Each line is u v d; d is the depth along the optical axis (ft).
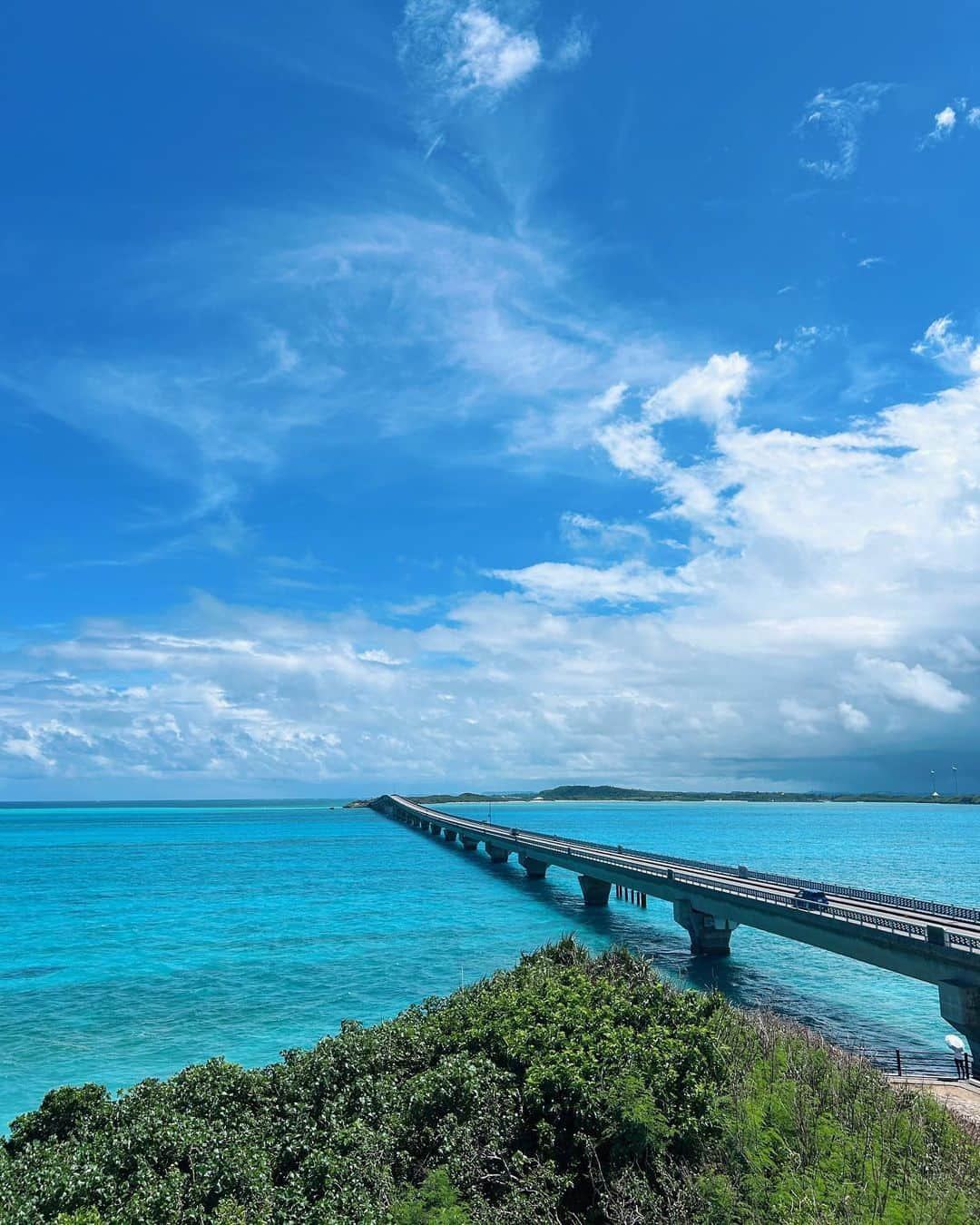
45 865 453.17
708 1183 50.14
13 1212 49.57
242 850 562.25
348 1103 66.74
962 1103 87.97
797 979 180.45
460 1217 48.03
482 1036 73.20
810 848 584.81
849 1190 48.47
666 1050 66.33
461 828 533.55
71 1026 143.64
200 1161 57.26
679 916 213.05
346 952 208.03
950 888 325.01
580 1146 58.75
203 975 183.01
